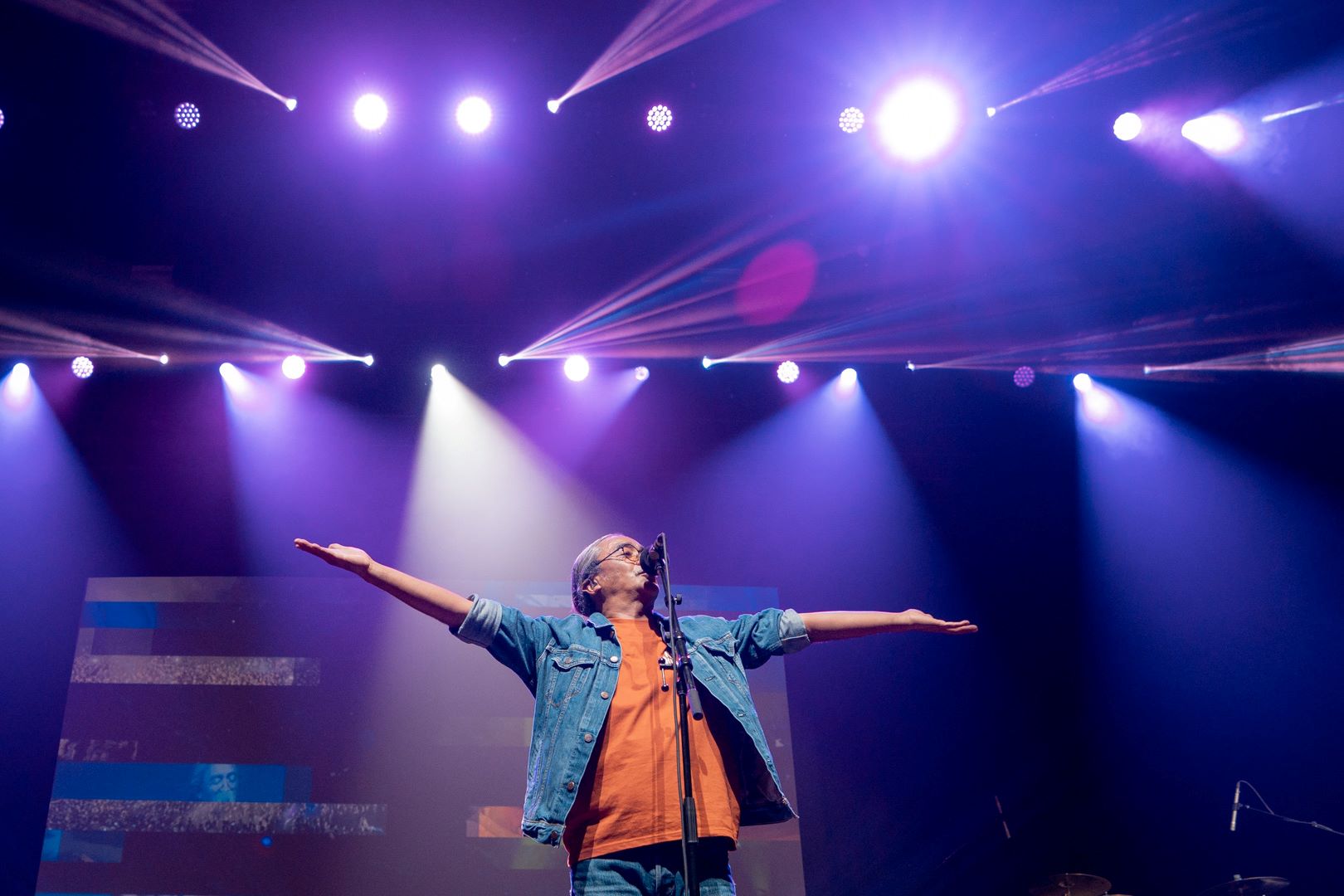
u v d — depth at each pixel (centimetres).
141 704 648
